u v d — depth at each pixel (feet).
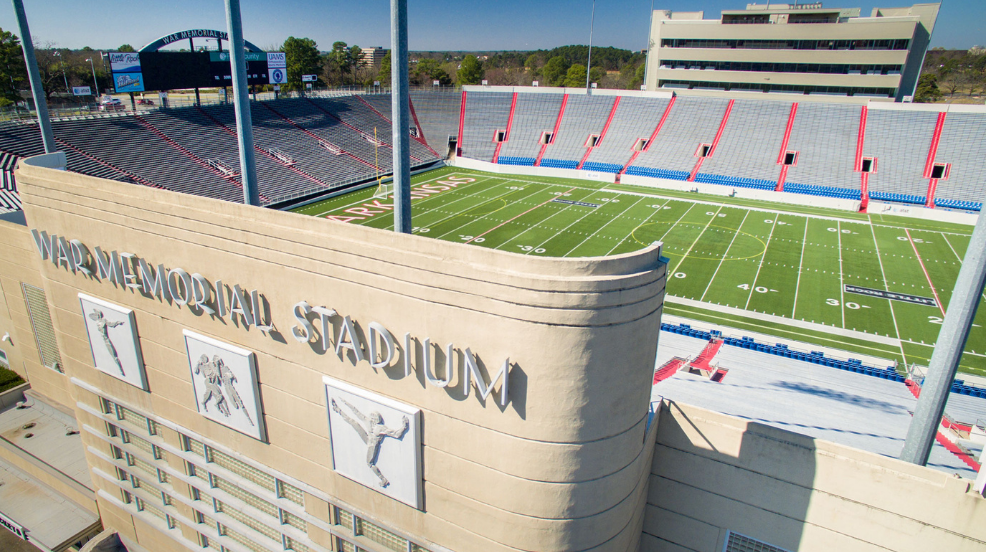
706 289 112.27
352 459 38.68
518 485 33.94
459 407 33.68
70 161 136.15
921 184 167.22
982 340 90.94
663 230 146.30
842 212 163.12
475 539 36.63
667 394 69.10
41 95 71.77
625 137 212.64
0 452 71.46
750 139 196.44
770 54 217.77
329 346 36.76
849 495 36.70
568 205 168.66
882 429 62.49
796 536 39.34
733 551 42.37
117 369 49.75
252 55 175.11
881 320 99.96
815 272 120.57
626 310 30.71
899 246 135.95
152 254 43.50
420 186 188.96
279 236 36.42
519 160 216.74
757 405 67.21
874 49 203.10
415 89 244.42
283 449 42.47
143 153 151.84
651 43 248.93
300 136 193.57
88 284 49.06
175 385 46.73
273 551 46.55
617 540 37.40
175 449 49.60
